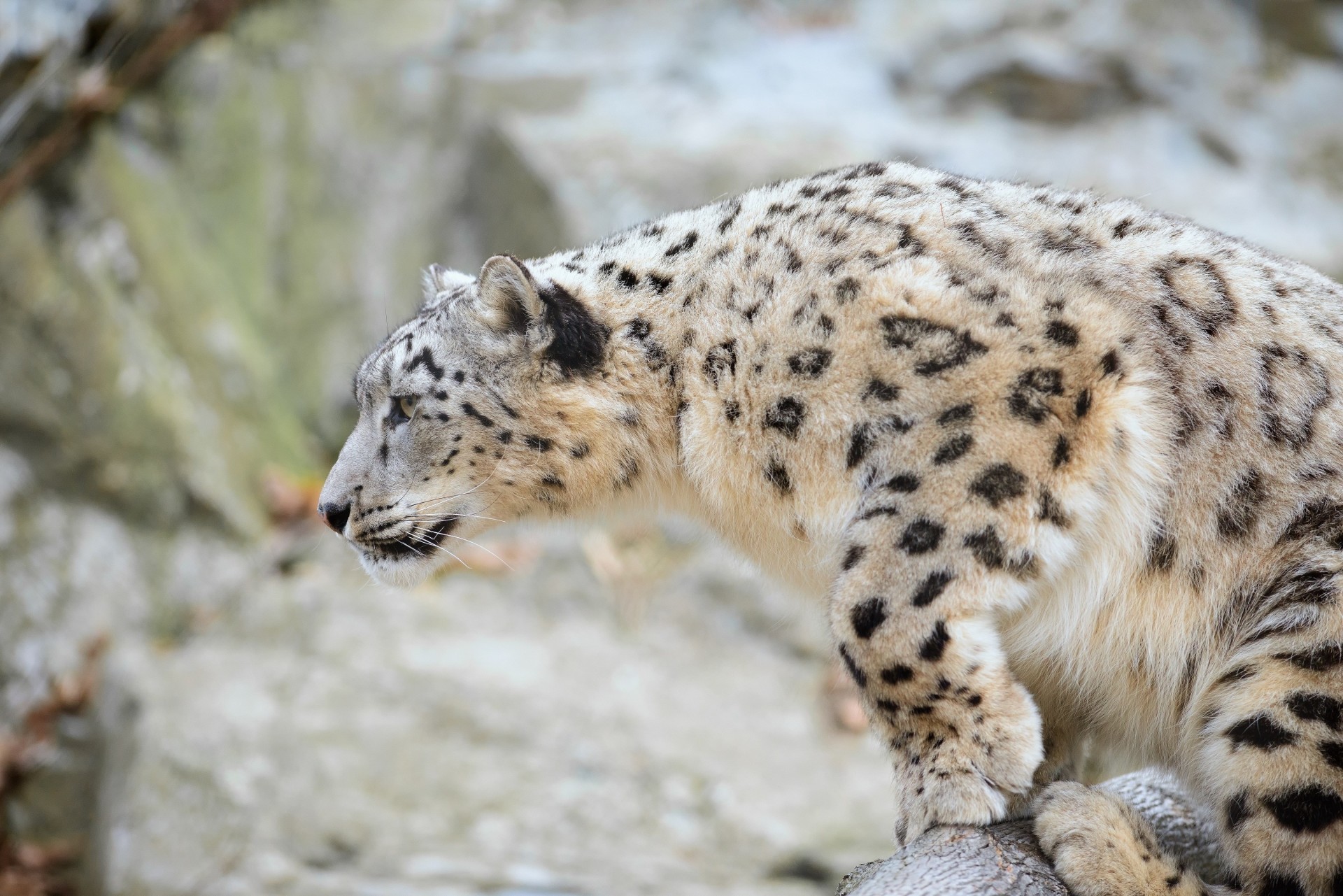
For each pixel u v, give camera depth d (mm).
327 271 27812
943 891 8695
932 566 9156
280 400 27500
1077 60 29625
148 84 28422
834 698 21906
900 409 9430
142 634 24562
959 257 9781
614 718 21188
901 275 9719
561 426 11227
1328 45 31172
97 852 20891
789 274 10141
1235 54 30766
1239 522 9422
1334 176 28297
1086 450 9250
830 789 20234
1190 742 9742
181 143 28344
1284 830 8766
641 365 10859
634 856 18953
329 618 23188
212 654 22859
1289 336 9656
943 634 9141
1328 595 8984
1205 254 10008
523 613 23344
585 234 25359
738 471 10273
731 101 28656
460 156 27812
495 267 11109
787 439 9891
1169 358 9500
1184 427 9430
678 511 11516
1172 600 9633
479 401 11352
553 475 11461
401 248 27562
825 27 31156
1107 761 11414
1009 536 9141
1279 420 9422
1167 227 10234
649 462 11156
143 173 27672
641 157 26641
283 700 21406
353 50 29219
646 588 23766
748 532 10734
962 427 9250
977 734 9289
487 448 11438
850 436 9609
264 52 28922
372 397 11914
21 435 25547
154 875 19031
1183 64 30203
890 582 9203
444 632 22812
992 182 10758
